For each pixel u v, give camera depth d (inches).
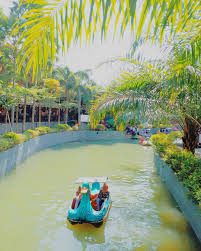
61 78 1238.9
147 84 313.7
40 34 84.7
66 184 460.4
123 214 314.8
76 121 1557.6
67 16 73.8
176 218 298.2
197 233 245.1
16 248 231.9
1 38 601.3
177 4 73.1
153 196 388.8
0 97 633.6
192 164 337.1
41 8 77.5
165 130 1131.9
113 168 621.9
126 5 63.1
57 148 971.3
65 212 320.8
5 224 283.4
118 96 324.8
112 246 235.6
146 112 323.0
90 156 810.8
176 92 273.3
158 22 71.4
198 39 188.9
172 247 231.3
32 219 298.2
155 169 610.9
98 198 321.4
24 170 563.5
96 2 63.9
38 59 90.1
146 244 237.6
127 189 430.9
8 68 642.2
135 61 324.2
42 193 402.0
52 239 249.8
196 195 238.8
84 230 269.9
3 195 386.6
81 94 1346.0
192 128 427.8
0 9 522.6
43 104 1143.6
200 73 249.9
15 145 605.3
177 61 248.1
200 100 297.9
